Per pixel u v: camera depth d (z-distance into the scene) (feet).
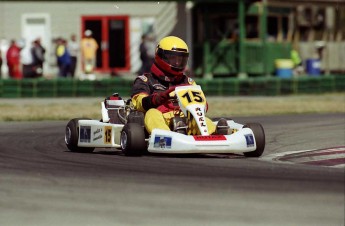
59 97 247.29
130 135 104.01
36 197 74.84
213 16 301.02
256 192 76.33
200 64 304.50
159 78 111.96
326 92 265.54
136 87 111.24
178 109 108.06
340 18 326.24
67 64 289.74
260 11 290.76
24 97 246.47
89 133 113.91
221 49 298.15
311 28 315.37
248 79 247.91
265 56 293.23
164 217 66.39
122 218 66.18
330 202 71.87
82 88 247.50
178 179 83.87
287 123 162.61
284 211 68.44
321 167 95.04
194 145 99.04
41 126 159.63
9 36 321.93
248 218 66.03
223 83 247.09
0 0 320.91
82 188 79.15
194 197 74.08
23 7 320.70
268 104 210.79
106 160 101.76
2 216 67.36
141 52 281.95
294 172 89.45
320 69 315.37
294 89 255.29
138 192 76.64
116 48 320.09
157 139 102.01
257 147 106.32
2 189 79.10
